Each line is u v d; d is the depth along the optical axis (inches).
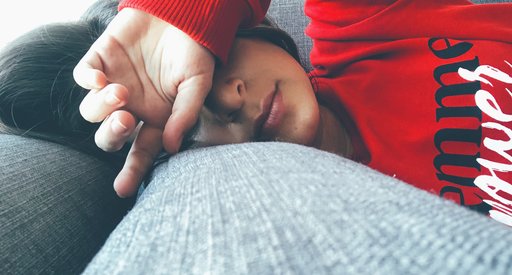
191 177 12.2
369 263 6.4
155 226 9.3
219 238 8.0
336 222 7.6
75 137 23.5
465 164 21.5
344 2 28.8
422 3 26.3
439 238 6.6
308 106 21.2
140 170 17.6
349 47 27.8
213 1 18.8
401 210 7.7
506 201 20.3
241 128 20.6
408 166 22.4
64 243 17.1
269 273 6.6
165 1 18.1
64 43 23.3
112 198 22.0
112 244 9.8
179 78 17.8
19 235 15.6
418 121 23.3
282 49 24.1
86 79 15.6
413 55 25.3
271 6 40.3
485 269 5.6
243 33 22.9
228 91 19.6
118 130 14.8
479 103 22.0
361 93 25.6
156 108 18.2
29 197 17.6
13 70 22.4
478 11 25.1
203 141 21.0
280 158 11.9
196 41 18.0
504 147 21.1
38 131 23.0
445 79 23.4
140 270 7.6
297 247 7.2
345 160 12.6
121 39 17.9
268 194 9.3
